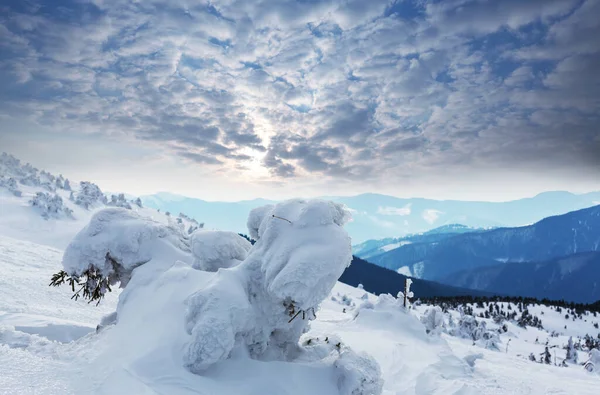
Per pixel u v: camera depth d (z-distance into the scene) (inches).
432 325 522.6
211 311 188.2
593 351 925.2
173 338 192.4
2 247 1054.4
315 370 206.2
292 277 184.5
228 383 179.2
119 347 196.4
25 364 179.2
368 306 557.9
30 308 389.7
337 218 217.0
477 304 5502.0
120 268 277.6
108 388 166.4
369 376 199.6
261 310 212.2
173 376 173.6
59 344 232.8
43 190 3639.3
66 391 162.4
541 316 5428.2
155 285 237.6
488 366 500.7
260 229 233.3
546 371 554.3
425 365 373.4
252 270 215.6
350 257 198.4
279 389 183.8
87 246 264.5
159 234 277.4
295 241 200.1
